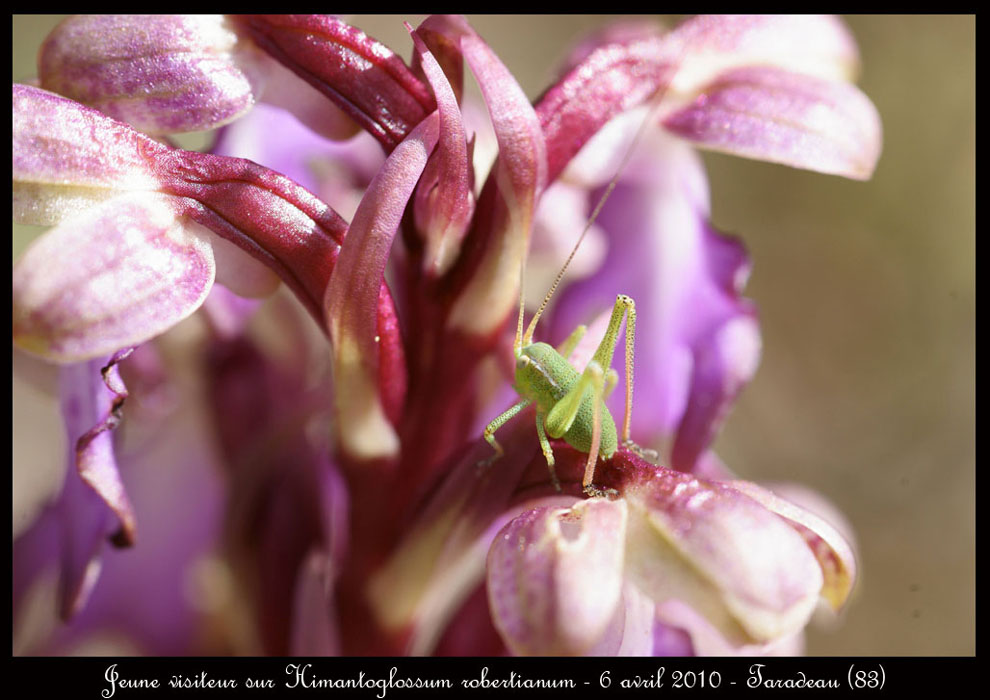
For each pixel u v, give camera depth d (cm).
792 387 25
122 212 11
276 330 13
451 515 12
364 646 12
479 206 11
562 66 13
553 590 10
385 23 21
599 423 11
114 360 11
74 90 11
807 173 25
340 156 13
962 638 23
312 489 13
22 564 13
